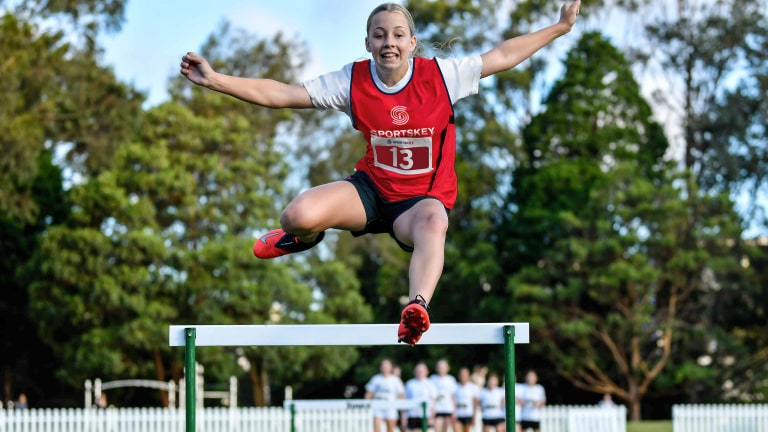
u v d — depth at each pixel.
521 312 29.30
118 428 20.11
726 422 21.42
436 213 4.56
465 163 35.31
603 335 29.20
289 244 5.11
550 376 33.50
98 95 26.16
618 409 20.52
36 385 34.41
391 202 4.72
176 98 33.41
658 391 31.75
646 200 29.08
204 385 35.25
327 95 4.58
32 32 26.81
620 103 33.62
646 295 28.67
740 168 35.34
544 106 34.78
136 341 26.42
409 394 15.37
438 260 4.39
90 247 26.72
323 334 4.70
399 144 4.61
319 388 36.91
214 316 27.23
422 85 4.55
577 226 29.31
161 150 27.78
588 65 33.84
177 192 27.75
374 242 35.38
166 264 27.33
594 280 28.06
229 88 4.50
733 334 32.59
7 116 25.16
